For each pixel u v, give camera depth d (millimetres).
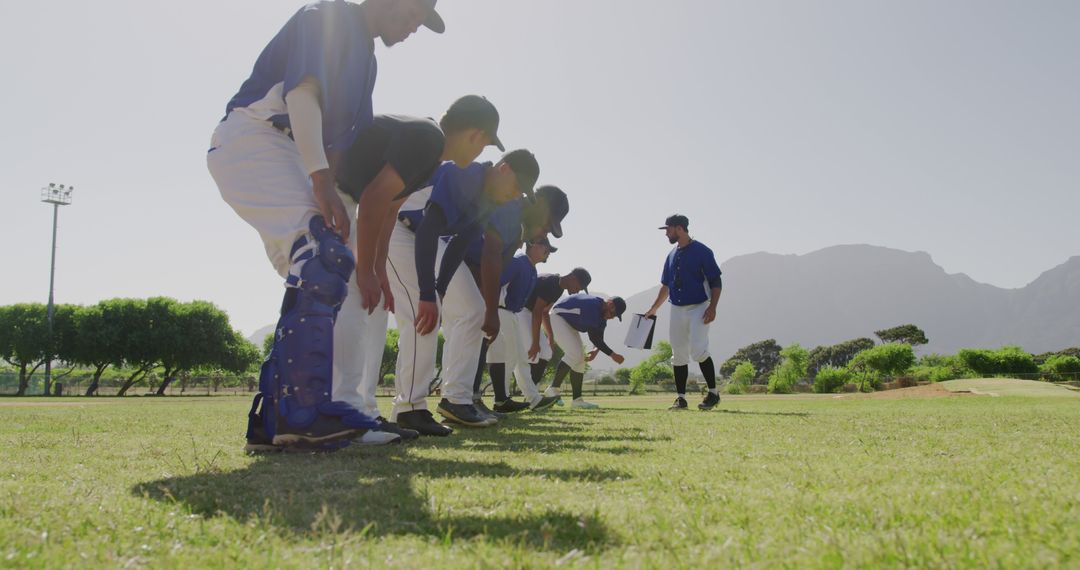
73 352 38000
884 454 2029
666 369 45750
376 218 2498
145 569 827
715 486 1419
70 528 1024
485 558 846
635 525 1037
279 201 2117
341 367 2420
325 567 817
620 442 2572
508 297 5652
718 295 6793
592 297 7715
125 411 6141
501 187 3289
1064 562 777
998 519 1019
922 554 817
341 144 2311
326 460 1947
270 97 2182
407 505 1209
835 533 948
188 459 1981
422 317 3119
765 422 3820
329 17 2158
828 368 30844
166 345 38281
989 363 33156
